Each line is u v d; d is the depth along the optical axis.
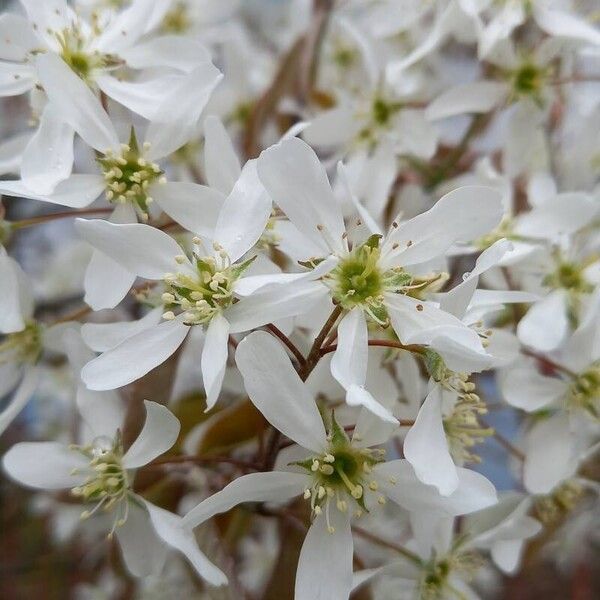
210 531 0.15
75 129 0.14
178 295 0.13
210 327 0.12
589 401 0.15
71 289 0.22
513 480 0.19
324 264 0.12
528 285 0.16
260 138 0.20
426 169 0.20
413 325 0.12
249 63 0.22
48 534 0.30
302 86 0.21
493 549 0.15
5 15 0.15
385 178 0.18
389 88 0.19
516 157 0.18
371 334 0.14
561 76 0.18
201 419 0.17
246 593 0.16
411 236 0.13
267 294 0.12
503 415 0.19
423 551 0.15
